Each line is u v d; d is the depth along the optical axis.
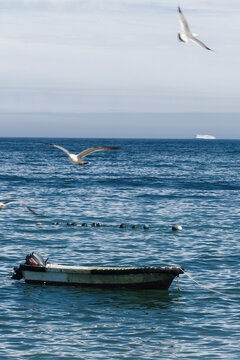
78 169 112.00
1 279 27.48
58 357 17.88
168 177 92.25
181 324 21.06
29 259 27.56
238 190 72.62
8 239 37.03
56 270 26.56
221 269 29.33
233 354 18.12
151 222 45.00
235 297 24.45
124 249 34.31
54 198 59.91
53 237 38.06
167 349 18.59
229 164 141.00
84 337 19.69
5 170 102.88
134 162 145.38
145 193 66.50
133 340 19.42
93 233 39.84
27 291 25.56
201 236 38.81
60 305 23.41
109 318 21.77
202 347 18.77
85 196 62.34
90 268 26.44
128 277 25.78
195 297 24.53
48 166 120.44
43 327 20.66
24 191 66.25
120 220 45.78
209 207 54.59
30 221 44.59
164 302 23.84
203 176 96.06
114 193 66.00
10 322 21.11
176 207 54.25
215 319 21.59
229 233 40.12
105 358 17.84
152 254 32.91
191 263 30.66
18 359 17.67
